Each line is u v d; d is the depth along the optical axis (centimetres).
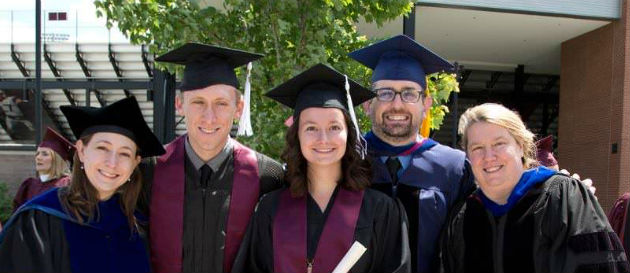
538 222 244
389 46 320
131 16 406
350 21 481
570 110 1500
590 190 253
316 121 259
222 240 274
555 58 1633
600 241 229
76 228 248
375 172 301
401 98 304
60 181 516
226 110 284
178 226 274
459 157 310
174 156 288
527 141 259
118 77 1133
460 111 1892
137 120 254
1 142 1248
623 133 1300
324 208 265
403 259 253
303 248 255
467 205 275
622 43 1281
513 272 246
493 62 1681
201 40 434
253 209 284
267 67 445
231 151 294
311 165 267
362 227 258
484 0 1126
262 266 264
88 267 244
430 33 1342
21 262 234
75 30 1091
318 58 416
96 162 246
